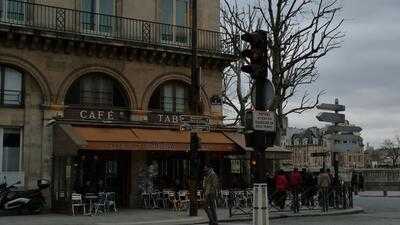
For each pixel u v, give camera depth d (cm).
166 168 2670
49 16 2389
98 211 2222
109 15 2555
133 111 2558
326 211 2395
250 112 1084
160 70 2647
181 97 2731
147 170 2591
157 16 2697
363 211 2566
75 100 2444
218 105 2788
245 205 2497
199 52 2708
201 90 2756
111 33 2553
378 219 2066
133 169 2548
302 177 2678
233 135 2666
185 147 2475
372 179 5628
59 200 2286
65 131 2275
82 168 2431
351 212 2442
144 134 2445
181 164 2714
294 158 11350
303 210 2438
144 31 2625
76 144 2189
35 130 2334
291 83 3531
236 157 2905
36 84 2347
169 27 2717
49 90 2358
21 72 2323
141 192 2539
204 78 2777
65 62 2400
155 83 2625
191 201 2084
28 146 2317
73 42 2383
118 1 2595
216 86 2812
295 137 11575
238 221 2002
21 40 2275
